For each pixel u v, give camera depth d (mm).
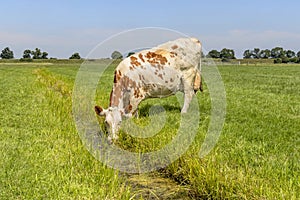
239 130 10648
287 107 15250
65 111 13367
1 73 40188
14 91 20188
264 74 43781
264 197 5836
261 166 7621
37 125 11430
